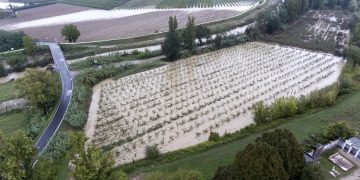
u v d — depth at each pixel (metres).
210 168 65.50
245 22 182.25
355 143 67.94
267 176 49.75
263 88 104.38
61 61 131.62
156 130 84.19
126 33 170.62
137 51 140.00
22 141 54.81
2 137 57.75
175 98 99.81
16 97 104.62
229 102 96.44
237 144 73.50
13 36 154.50
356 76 106.88
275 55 132.25
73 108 91.56
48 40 164.12
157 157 71.00
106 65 123.38
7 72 130.50
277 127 79.38
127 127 85.69
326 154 69.06
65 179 64.88
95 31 177.75
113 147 77.56
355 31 137.25
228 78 112.38
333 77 111.31
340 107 87.75
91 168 54.50
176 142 79.31
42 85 91.88
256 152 51.78
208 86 106.88
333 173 63.53
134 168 67.50
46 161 57.59
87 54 142.62
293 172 56.06
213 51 139.12
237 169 52.09
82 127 85.50
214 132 80.69
